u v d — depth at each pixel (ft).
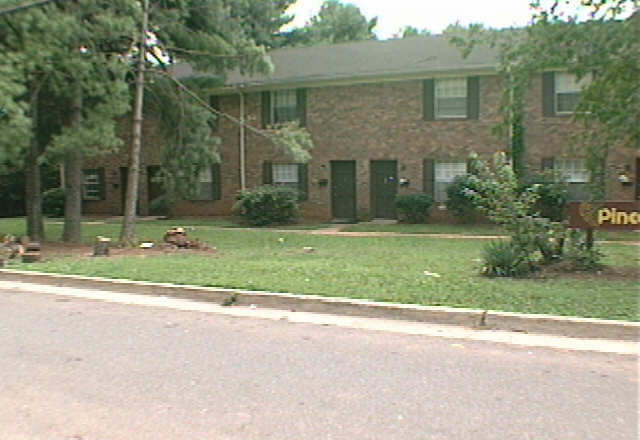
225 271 32.86
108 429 13.42
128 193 47.29
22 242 47.57
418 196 62.28
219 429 13.41
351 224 64.03
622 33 28.94
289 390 15.80
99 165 81.10
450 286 27.99
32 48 37.73
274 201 64.13
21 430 13.37
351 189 67.77
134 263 36.78
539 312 22.94
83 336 21.31
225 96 72.13
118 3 43.11
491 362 18.21
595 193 32.48
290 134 52.60
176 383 16.35
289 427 13.51
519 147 59.26
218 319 23.94
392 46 71.20
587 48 30.09
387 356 18.81
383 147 65.46
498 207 31.83
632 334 20.92
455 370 17.44
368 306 24.49
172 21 48.62
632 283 28.84
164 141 56.13
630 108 29.30
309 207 69.05
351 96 66.49
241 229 61.26
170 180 54.80
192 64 53.83
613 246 44.29
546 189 52.01
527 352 19.27
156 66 53.01
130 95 48.47
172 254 42.24
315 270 32.83
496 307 23.79
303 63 71.77
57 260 39.29
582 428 13.41
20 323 23.32
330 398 15.24
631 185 55.88
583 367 17.74
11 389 15.92
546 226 32.14
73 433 13.21
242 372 17.26
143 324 23.08
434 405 14.76
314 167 68.54
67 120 48.44
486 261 31.32
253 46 51.44
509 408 14.57
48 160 44.83
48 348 19.79
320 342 20.43
